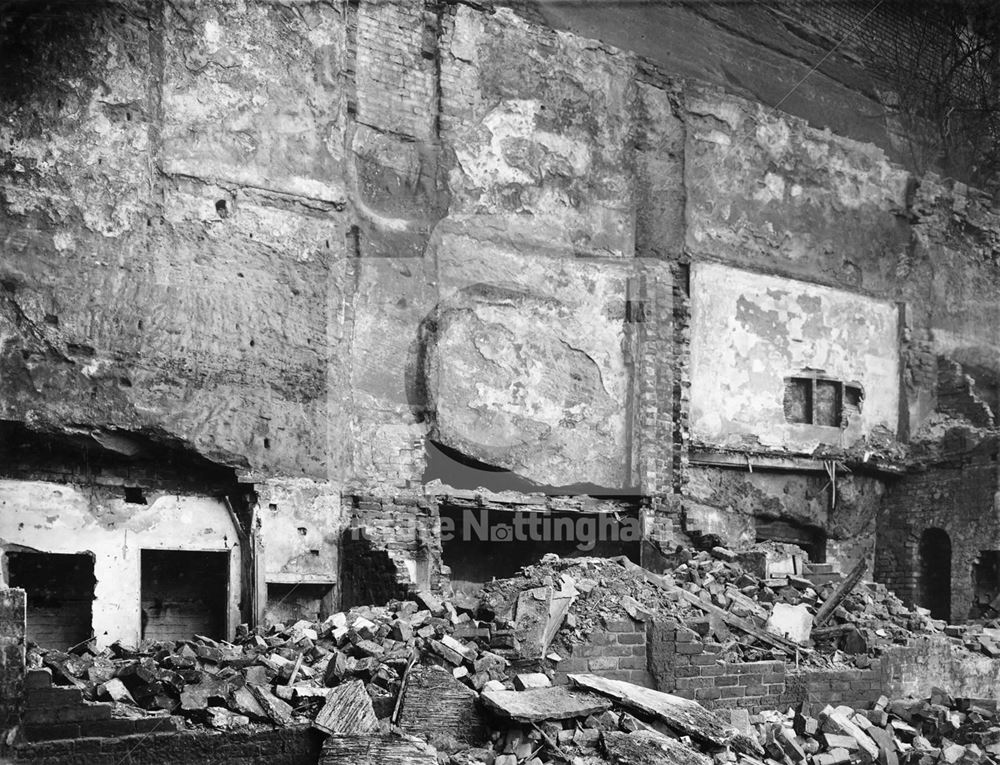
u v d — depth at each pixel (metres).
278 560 10.37
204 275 10.34
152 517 9.92
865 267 15.42
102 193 9.80
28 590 9.38
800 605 10.64
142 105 10.08
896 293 15.60
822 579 11.75
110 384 9.70
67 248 9.59
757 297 14.20
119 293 9.84
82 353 9.59
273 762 6.98
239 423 10.36
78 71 9.72
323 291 11.09
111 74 9.91
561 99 12.94
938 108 16.55
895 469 15.07
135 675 7.11
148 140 10.10
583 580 9.45
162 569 10.08
